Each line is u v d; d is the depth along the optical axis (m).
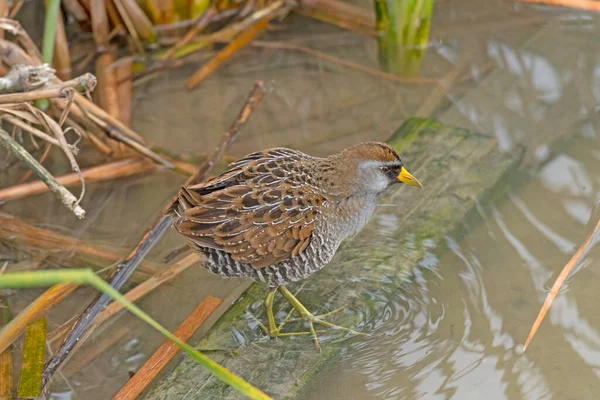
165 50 12.87
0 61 10.38
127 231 10.26
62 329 8.91
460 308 8.94
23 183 10.59
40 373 8.16
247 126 11.57
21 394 7.96
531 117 11.52
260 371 8.17
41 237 10.05
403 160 10.70
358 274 9.29
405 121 11.42
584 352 8.39
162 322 9.10
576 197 10.24
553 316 8.79
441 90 12.12
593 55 12.58
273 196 8.20
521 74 12.30
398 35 12.74
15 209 10.55
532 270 9.35
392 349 8.48
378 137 11.34
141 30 12.63
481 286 9.18
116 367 8.63
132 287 9.48
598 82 12.05
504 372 8.22
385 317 8.82
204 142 11.35
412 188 10.31
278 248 8.20
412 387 8.09
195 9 12.86
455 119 11.58
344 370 8.31
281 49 12.94
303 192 8.35
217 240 8.05
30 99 8.75
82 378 8.51
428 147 10.88
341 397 8.07
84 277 5.32
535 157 10.84
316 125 11.59
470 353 8.44
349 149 8.66
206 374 8.17
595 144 11.04
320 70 12.57
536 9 13.48
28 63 10.48
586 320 8.73
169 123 11.65
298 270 8.49
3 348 8.57
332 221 8.57
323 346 8.45
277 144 11.25
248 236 8.11
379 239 9.73
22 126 9.08
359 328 8.68
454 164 10.61
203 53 12.83
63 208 10.60
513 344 8.52
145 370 8.40
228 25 13.20
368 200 8.82
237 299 9.10
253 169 8.38
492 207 10.23
